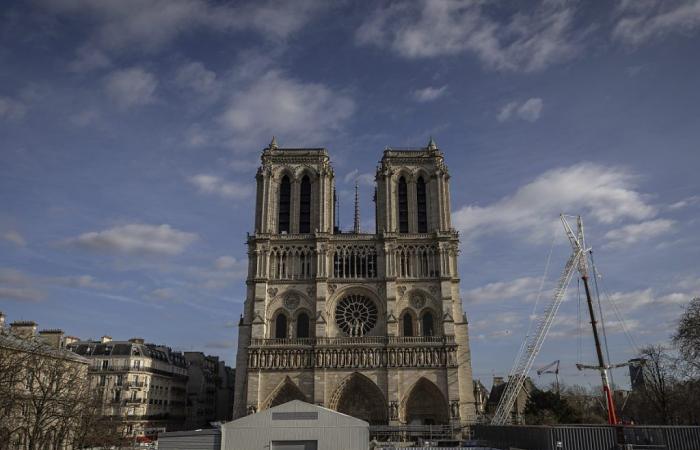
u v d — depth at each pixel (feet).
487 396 611.06
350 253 441.68
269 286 430.20
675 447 234.17
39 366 253.24
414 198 455.22
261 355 403.54
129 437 371.35
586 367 320.09
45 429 272.92
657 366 385.29
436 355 401.90
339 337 412.77
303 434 288.92
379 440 378.32
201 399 558.56
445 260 431.43
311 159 464.65
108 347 449.48
